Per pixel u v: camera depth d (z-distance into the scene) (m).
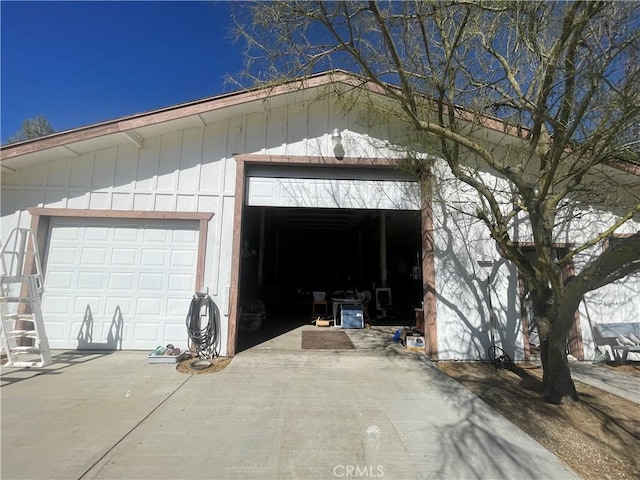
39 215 6.47
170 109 6.21
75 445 3.17
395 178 7.07
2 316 5.35
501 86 4.93
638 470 3.04
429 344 6.43
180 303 6.49
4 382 4.80
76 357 6.00
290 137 6.90
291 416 3.88
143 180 6.63
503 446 3.36
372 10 3.68
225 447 3.20
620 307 7.33
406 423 3.79
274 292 13.80
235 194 6.66
